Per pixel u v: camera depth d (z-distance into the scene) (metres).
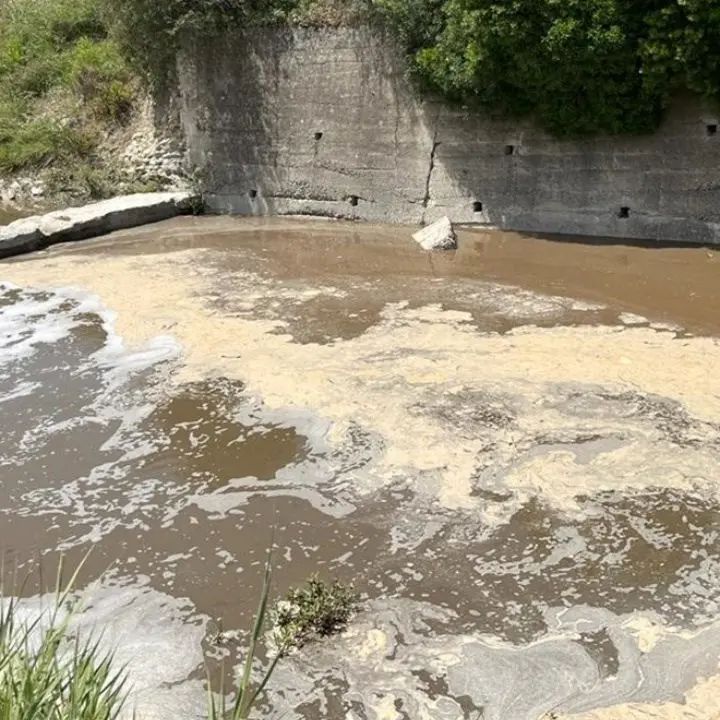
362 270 12.73
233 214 17.14
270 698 4.87
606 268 12.05
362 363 9.16
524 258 12.81
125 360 9.68
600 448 7.28
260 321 10.64
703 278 11.35
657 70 11.67
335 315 10.77
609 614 5.42
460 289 11.62
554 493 6.69
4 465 7.61
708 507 6.43
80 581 6.01
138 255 14.08
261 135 16.58
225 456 7.55
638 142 12.86
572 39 11.80
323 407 8.23
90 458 7.66
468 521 6.43
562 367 8.84
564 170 13.61
